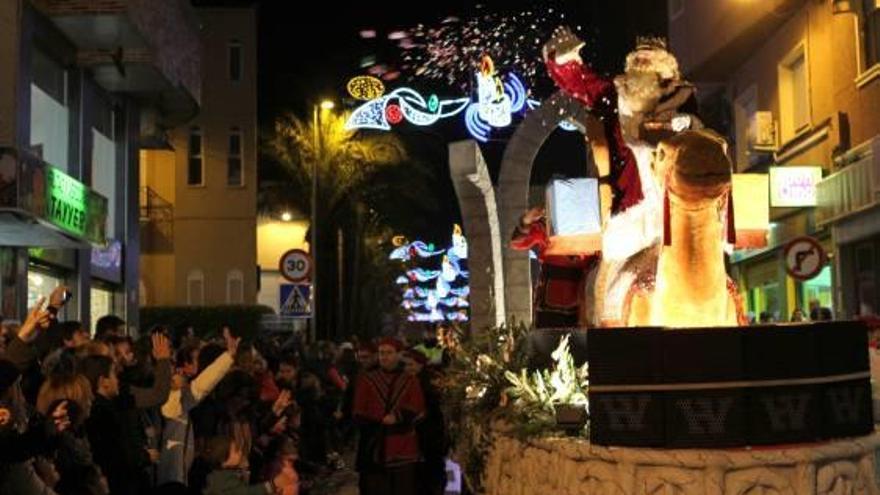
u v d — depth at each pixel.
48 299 6.71
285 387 13.79
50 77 19.39
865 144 18.14
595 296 7.65
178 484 7.46
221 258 38.12
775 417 5.95
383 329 46.00
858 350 6.42
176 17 23.08
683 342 5.93
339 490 14.62
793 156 22.55
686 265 6.25
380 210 38.59
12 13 16.62
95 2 18.31
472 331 12.55
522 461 6.87
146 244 37.94
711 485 5.70
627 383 5.98
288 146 37.69
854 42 18.94
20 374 6.56
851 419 6.27
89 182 21.33
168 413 8.62
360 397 10.19
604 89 7.72
